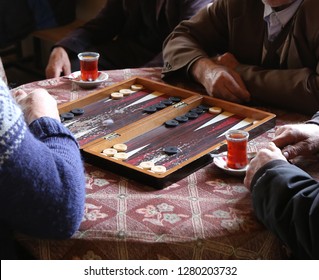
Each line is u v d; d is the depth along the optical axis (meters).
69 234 1.38
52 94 2.27
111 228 1.44
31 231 1.34
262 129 1.96
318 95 2.09
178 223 1.46
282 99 2.14
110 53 3.26
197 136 1.94
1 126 1.20
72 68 3.12
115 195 1.59
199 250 1.42
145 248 1.42
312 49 2.17
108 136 1.86
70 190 1.33
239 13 2.34
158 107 2.12
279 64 2.27
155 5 3.12
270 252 1.48
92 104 2.18
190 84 2.40
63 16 4.49
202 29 2.52
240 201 1.57
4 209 1.27
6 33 4.29
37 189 1.27
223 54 2.42
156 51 3.24
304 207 1.37
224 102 2.12
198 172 1.72
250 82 2.21
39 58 4.84
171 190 1.63
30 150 1.25
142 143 1.88
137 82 2.35
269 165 1.52
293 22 2.17
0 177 1.21
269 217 1.43
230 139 1.68
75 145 1.46
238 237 1.45
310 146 1.76
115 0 3.29
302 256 1.41
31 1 4.31
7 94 1.25
